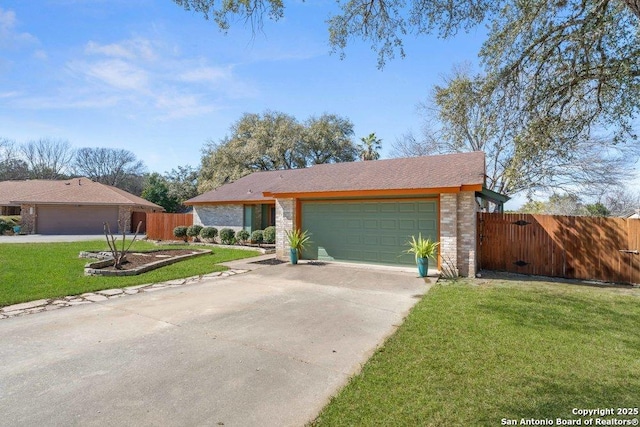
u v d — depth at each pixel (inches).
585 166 665.6
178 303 259.0
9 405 119.5
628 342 175.3
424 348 167.2
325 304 258.5
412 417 110.3
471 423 107.0
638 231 340.8
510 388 127.8
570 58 340.5
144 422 110.1
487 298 268.2
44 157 1825.8
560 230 372.8
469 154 474.0
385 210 428.5
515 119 386.3
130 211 1193.4
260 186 787.4
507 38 346.3
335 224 464.1
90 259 461.1
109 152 2018.9
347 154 1314.0
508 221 397.7
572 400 119.7
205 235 757.9
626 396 122.4
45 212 1061.8
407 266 412.2
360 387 130.3
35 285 304.7
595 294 285.3
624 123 357.4
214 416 113.7
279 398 124.7
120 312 234.5
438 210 392.2
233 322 214.1
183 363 154.0
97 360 156.9
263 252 585.3
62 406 119.0
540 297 272.2
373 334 192.7
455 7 303.9
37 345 174.9
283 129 1198.9
